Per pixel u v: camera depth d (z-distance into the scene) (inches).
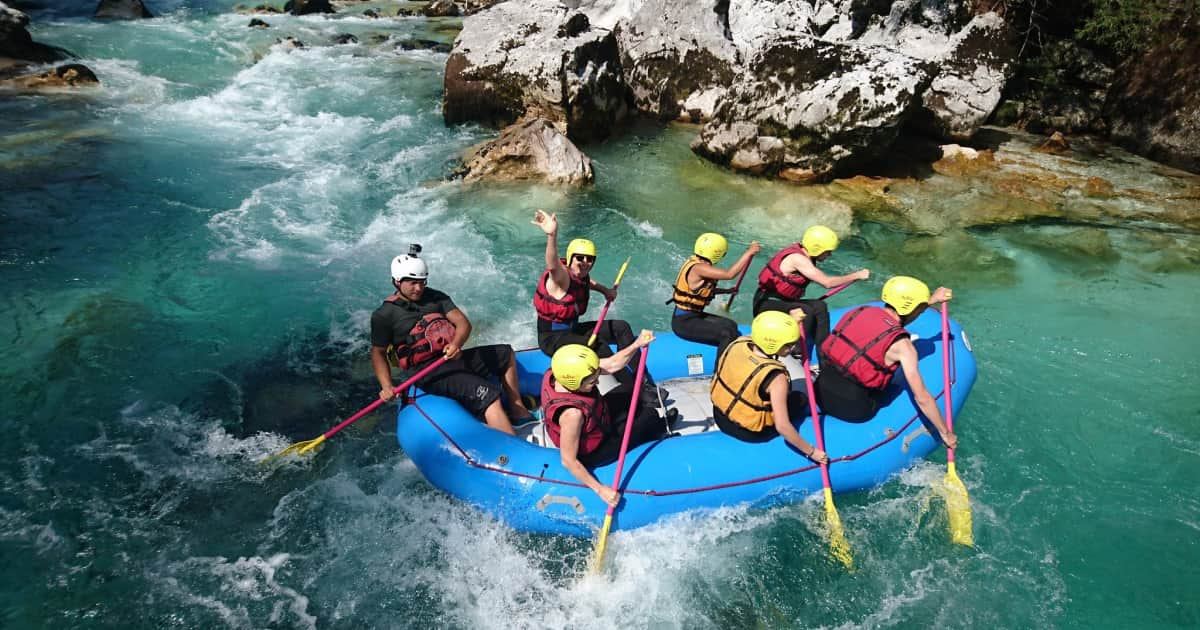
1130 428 221.1
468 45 438.9
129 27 648.4
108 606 166.2
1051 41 462.6
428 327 189.8
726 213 349.7
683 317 222.5
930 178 385.1
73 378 234.1
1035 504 195.2
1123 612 168.2
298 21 725.3
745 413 179.5
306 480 201.3
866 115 356.8
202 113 456.4
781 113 373.1
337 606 168.7
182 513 190.2
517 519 179.8
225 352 250.7
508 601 170.4
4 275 281.9
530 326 267.6
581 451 174.9
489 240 323.0
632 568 175.9
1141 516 191.9
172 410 224.7
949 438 186.4
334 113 466.6
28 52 515.2
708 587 173.6
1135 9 426.9
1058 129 452.1
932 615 167.9
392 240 320.8
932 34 450.0
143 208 336.2
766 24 482.0
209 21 698.2
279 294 281.4
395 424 221.3
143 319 264.1
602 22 567.5
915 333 224.1
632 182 380.8
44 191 343.9
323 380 240.1
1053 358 251.4
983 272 302.7
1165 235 331.3
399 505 193.0
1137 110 424.8
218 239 315.3
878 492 193.0
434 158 400.8
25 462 203.0
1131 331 265.9
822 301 224.2
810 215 346.3
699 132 451.2
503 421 193.3
